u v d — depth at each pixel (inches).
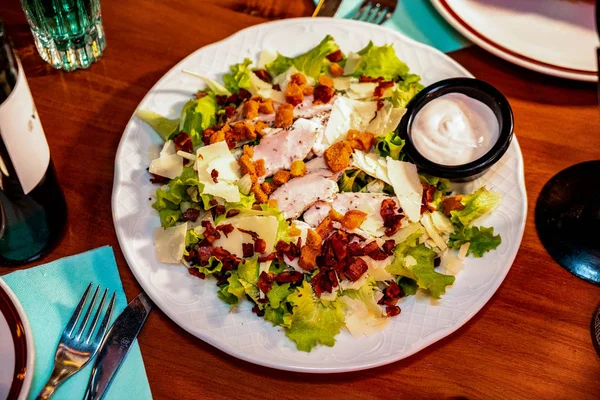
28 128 15.5
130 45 22.8
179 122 20.4
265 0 24.1
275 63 21.9
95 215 19.5
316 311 17.2
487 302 18.2
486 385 17.1
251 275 17.5
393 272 17.8
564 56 22.6
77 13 21.1
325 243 18.4
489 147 19.2
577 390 17.1
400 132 20.0
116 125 21.2
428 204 19.1
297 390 16.8
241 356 16.4
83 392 16.2
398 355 16.5
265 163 20.2
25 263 18.5
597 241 19.1
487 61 23.0
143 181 19.5
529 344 17.7
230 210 18.7
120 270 18.5
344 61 22.1
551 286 18.7
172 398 16.6
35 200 16.9
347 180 20.0
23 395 14.8
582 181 20.1
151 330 17.5
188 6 23.7
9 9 23.2
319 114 20.9
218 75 21.8
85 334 16.9
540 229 19.6
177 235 18.0
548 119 21.7
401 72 21.6
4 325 15.5
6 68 14.4
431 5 23.9
